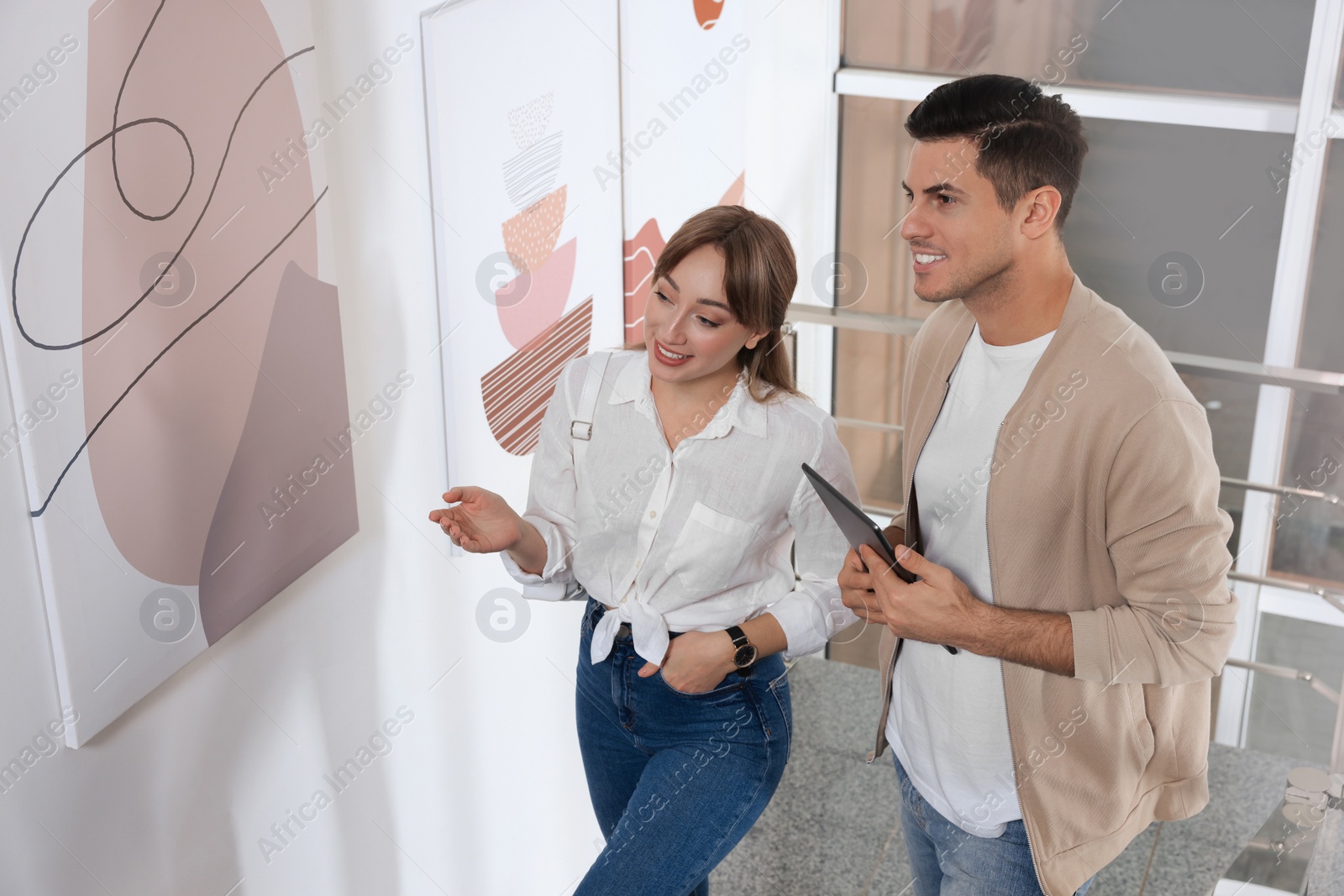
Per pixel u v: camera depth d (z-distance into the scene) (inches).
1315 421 106.1
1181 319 112.3
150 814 43.8
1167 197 111.2
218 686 47.1
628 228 78.7
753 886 77.9
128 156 36.2
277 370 46.3
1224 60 104.3
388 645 60.1
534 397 70.2
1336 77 99.8
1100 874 76.7
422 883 67.7
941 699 51.2
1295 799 75.0
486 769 72.8
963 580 50.4
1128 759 49.2
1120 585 45.4
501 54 59.7
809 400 52.9
